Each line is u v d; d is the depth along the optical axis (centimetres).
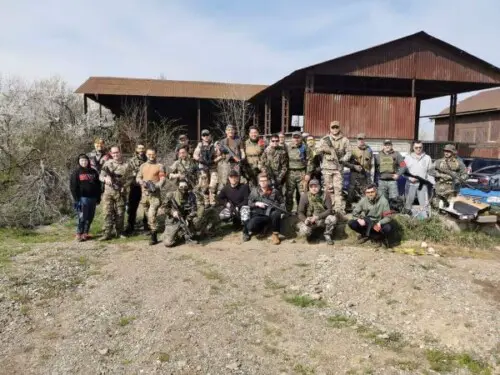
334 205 820
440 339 428
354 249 698
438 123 3394
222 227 849
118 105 2353
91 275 605
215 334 436
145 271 619
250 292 548
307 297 532
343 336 437
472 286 547
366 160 866
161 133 2116
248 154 859
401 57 1636
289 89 1817
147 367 379
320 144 827
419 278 558
